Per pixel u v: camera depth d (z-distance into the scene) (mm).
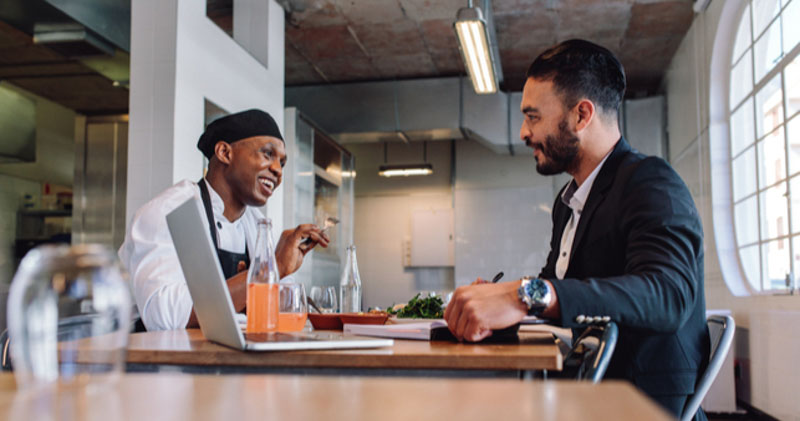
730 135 5617
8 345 1397
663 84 7980
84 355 604
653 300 1267
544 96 1675
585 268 1560
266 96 5547
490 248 9352
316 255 6773
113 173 6637
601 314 1251
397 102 7926
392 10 6184
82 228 6637
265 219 1446
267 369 1145
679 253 1347
